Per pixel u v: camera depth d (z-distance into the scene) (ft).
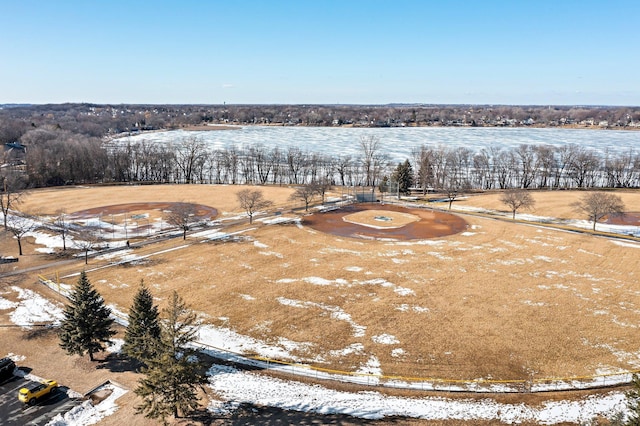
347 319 159.94
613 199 286.25
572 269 210.18
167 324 110.32
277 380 123.65
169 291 183.93
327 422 106.11
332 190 441.27
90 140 554.05
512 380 123.85
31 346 142.31
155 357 107.55
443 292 183.73
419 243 254.27
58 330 152.66
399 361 133.49
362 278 199.21
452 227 290.76
